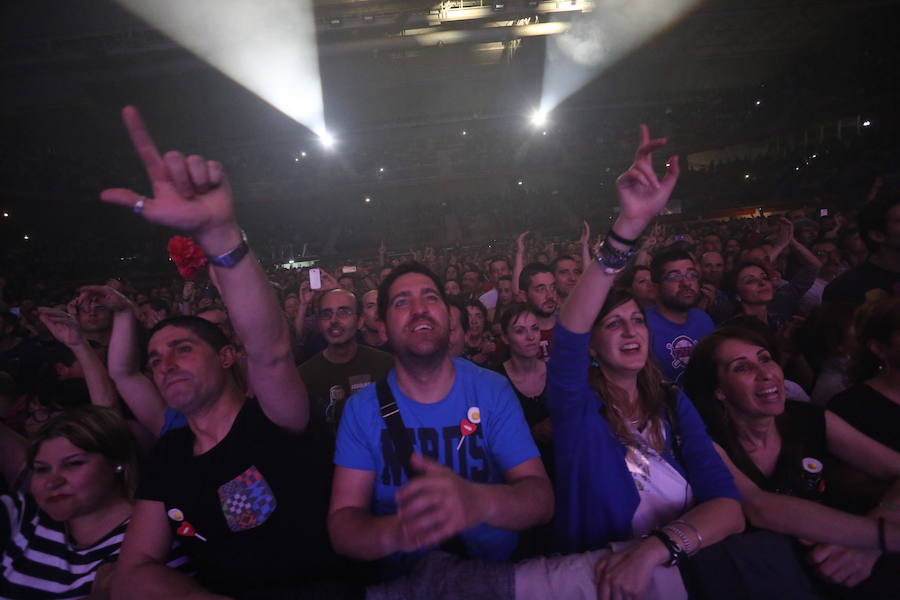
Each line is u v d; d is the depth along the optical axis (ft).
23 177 57.06
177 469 5.07
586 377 5.27
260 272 4.39
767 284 11.31
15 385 9.07
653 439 5.32
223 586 4.97
